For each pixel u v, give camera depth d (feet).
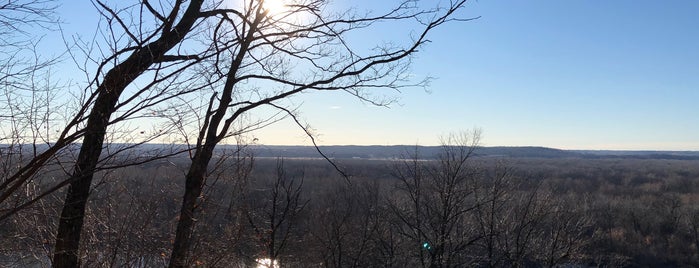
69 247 13.96
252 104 18.72
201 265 23.49
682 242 116.26
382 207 71.15
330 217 65.46
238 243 25.76
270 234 40.27
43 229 17.42
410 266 71.46
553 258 70.74
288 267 55.36
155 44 12.64
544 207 72.33
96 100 11.08
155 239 22.04
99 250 20.59
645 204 147.43
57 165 12.31
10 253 17.57
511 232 68.95
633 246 110.83
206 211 23.08
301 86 18.58
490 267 65.98
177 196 22.33
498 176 69.31
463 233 67.41
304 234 60.44
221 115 18.17
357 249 66.69
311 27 17.15
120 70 11.35
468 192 66.39
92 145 11.92
